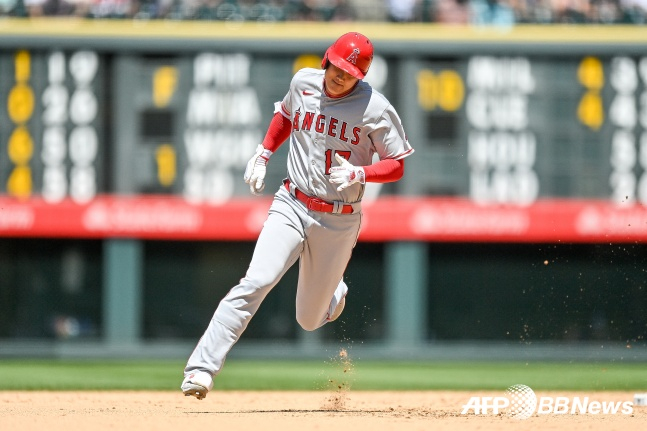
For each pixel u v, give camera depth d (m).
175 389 36.88
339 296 23.81
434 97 66.81
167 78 66.25
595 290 67.19
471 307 67.69
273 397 31.61
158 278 67.19
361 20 67.75
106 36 65.69
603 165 66.94
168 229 66.50
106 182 66.44
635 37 66.69
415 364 62.94
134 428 19.25
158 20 66.50
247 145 66.38
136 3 66.81
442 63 66.88
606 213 67.00
